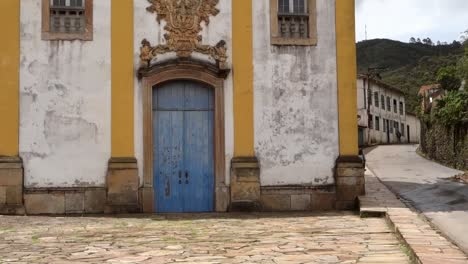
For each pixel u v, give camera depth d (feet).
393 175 80.02
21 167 44.50
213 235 33.35
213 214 44.70
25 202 44.52
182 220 41.11
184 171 46.85
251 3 47.78
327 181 47.19
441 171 85.97
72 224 38.88
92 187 45.21
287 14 48.19
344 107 47.65
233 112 46.88
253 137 46.83
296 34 48.34
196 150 47.14
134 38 46.50
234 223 39.14
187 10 47.01
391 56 315.37
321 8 48.34
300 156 47.16
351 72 47.91
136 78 46.29
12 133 44.73
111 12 46.47
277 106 47.26
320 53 47.91
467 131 85.66
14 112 44.91
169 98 47.21
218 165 46.47
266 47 47.52
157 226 37.73
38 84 45.44
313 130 47.42
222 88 46.96
